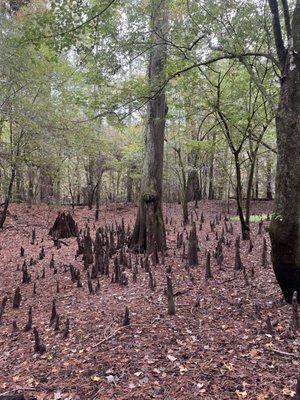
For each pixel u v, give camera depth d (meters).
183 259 10.02
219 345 5.01
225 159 17.50
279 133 5.32
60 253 12.54
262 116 12.06
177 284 7.83
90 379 4.51
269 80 10.85
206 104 11.58
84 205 25.28
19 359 5.34
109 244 12.65
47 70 13.16
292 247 5.35
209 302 6.60
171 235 14.27
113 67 7.76
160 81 8.24
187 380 4.27
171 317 6.07
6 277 9.97
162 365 4.64
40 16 6.70
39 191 26.66
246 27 7.91
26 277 9.41
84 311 6.95
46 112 13.02
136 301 7.10
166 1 7.96
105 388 4.29
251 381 4.14
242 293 6.84
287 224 5.26
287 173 5.22
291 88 5.20
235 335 5.24
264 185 29.97
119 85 8.54
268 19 8.47
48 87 13.73
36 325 6.53
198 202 25.42
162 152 11.52
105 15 6.77
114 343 5.38
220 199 26.80
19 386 4.55
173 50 8.10
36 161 13.67
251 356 4.65
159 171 11.41
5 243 14.47
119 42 7.36
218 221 16.92
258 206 22.84
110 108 8.02
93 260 10.88
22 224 17.98
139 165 23.66
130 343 5.31
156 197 11.24
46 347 5.59
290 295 5.81
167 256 10.62
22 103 11.99
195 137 18.91
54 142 13.20
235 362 4.55
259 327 5.39
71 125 13.98
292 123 5.17
